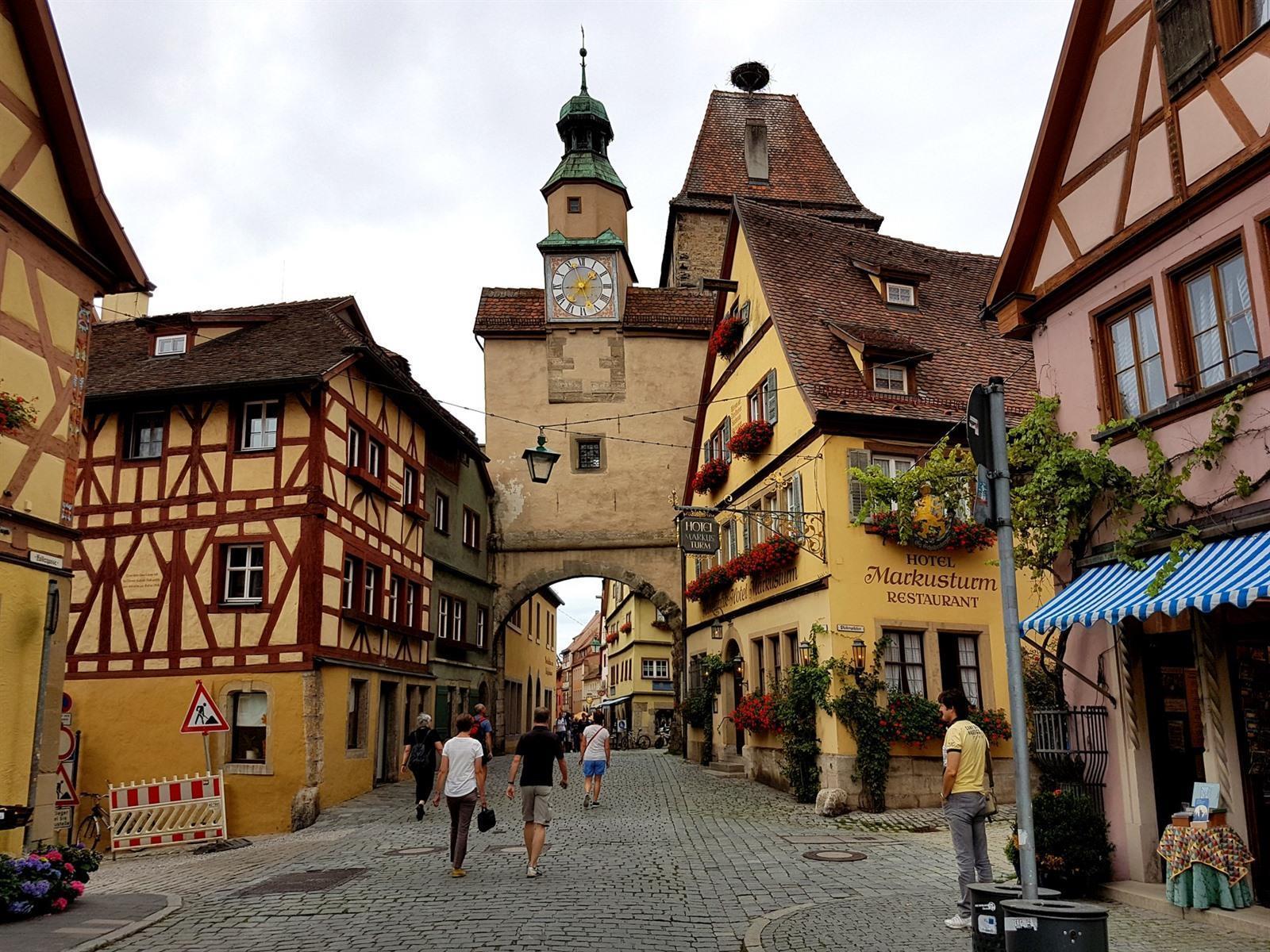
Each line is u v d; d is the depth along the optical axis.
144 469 19.67
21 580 10.57
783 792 18.67
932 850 12.12
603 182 34.03
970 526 17.31
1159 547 8.65
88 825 17.91
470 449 28.50
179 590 19.00
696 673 26.73
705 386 25.67
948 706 8.37
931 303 22.03
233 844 15.98
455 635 27.72
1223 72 8.30
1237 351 8.24
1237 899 7.68
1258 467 7.84
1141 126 9.22
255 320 22.02
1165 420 8.84
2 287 10.49
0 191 10.42
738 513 20.89
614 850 12.30
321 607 18.72
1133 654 9.23
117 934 8.18
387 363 21.66
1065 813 8.96
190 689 18.58
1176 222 8.74
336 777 19.11
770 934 7.50
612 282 32.56
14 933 8.20
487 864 11.32
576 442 31.86
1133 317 9.45
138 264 12.41
